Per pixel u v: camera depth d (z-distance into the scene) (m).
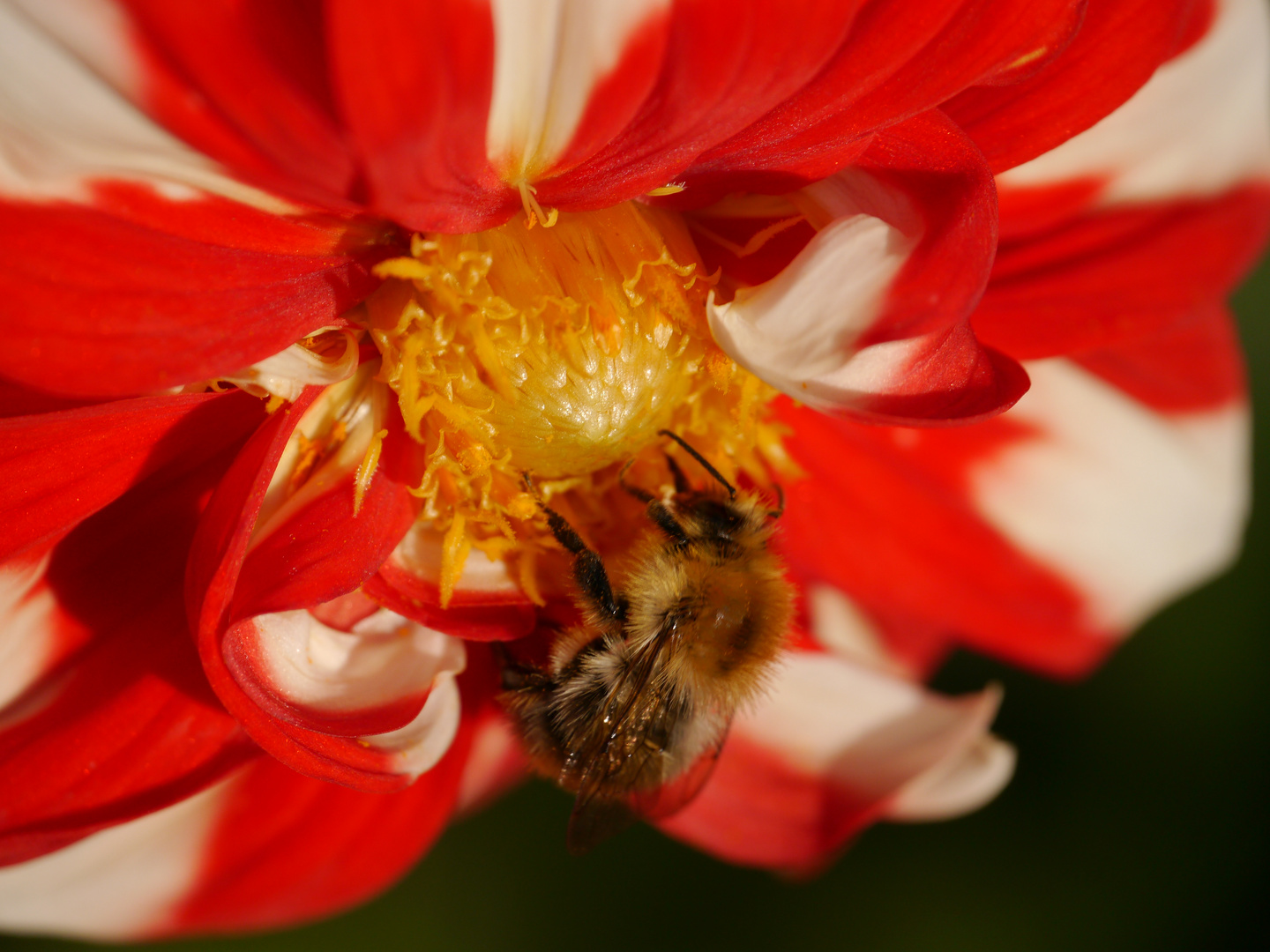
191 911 0.11
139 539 0.11
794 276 0.10
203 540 0.10
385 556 0.10
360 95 0.09
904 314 0.10
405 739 0.11
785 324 0.10
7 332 0.10
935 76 0.10
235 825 0.11
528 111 0.10
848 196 0.10
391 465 0.11
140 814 0.10
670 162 0.10
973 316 0.11
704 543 0.11
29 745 0.10
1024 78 0.10
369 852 0.11
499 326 0.10
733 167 0.10
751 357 0.10
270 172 0.10
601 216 0.11
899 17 0.10
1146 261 0.11
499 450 0.11
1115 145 0.11
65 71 0.09
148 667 0.11
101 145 0.09
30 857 0.10
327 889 0.11
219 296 0.10
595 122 0.10
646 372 0.11
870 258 0.10
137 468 0.10
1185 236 0.11
